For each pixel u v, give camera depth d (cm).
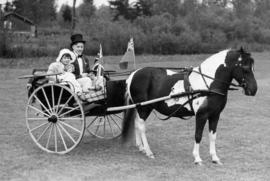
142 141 888
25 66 2922
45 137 1000
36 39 4181
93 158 823
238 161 812
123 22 4931
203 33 5031
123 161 803
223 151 887
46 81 868
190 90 766
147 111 843
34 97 873
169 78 808
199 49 4678
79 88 834
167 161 806
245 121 1215
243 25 5528
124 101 880
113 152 873
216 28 5453
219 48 4869
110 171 737
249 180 698
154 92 816
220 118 1257
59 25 7688
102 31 4269
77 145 873
